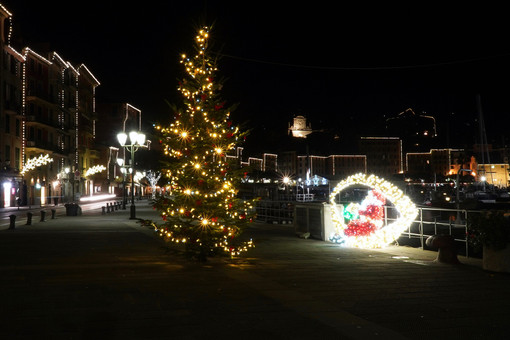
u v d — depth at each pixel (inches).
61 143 2859.3
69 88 3006.9
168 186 494.6
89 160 3491.6
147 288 325.4
